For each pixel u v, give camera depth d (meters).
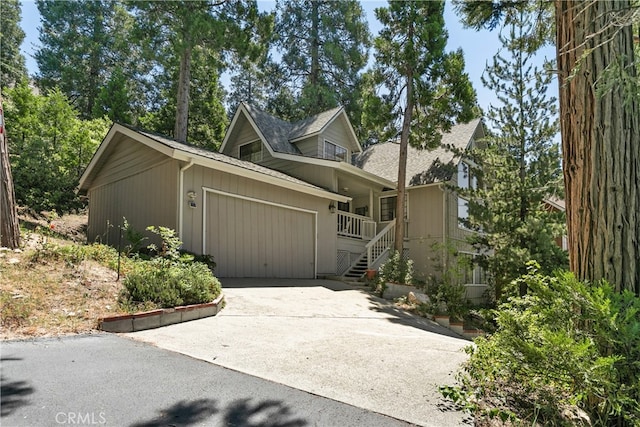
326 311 7.30
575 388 2.79
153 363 3.50
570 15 3.65
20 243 6.64
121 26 30.47
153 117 26.08
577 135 3.49
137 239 7.85
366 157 19.48
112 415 2.48
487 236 11.24
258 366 3.63
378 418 2.68
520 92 11.35
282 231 11.88
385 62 13.70
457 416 2.76
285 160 15.31
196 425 2.43
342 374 3.54
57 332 4.16
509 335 3.14
